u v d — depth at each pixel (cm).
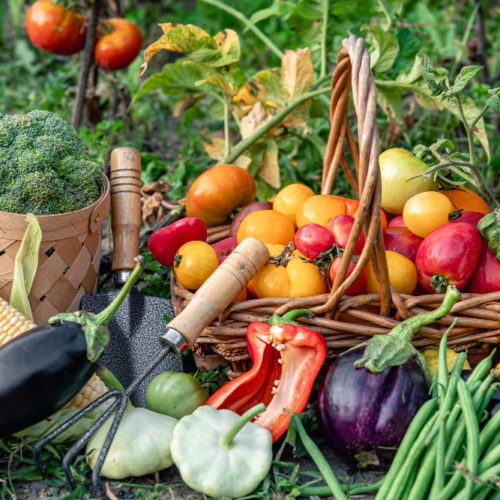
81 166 124
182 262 120
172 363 124
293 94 147
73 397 111
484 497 103
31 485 110
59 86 207
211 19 273
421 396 108
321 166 169
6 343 110
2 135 122
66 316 111
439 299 116
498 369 110
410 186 126
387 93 149
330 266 118
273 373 117
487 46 238
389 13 158
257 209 132
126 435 109
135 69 177
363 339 117
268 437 110
